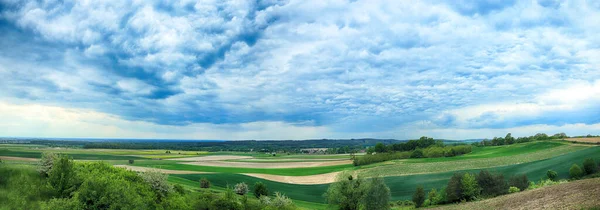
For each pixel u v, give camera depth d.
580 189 42.06
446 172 99.69
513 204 44.62
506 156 121.38
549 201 39.69
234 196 43.91
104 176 36.25
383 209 54.22
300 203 72.75
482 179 68.38
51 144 188.88
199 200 43.03
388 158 137.88
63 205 30.05
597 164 76.31
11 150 102.69
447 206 59.31
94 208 30.62
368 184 57.09
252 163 152.00
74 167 39.06
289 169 130.38
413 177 96.56
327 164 145.00
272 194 81.88
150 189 42.28
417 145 158.00
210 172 109.00
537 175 85.06
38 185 36.28
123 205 31.56
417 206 66.88
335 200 61.28
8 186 35.19
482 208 47.88
